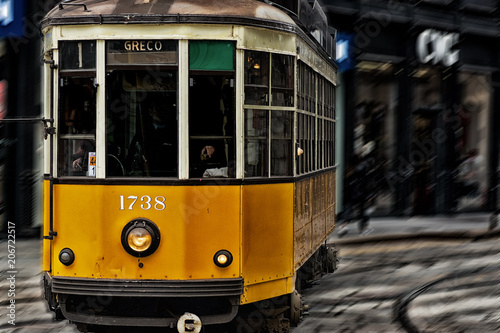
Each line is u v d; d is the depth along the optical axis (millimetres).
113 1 7809
